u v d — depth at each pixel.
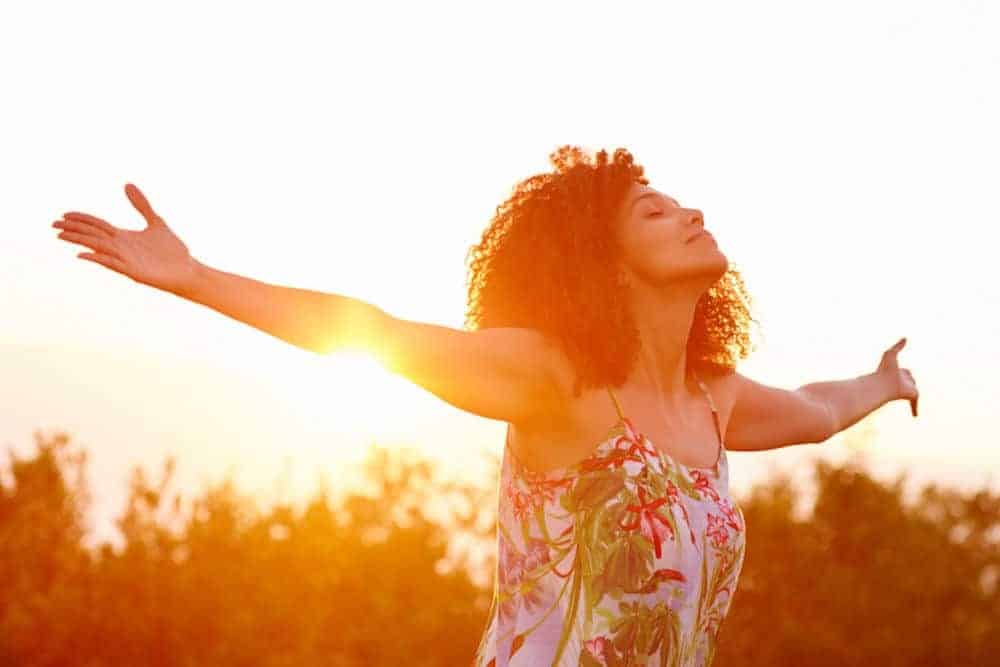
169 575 12.72
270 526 12.95
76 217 2.85
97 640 12.68
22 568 12.83
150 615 12.63
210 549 12.83
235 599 12.70
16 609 12.48
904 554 13.64
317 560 12.77
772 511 13.80
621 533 3.02
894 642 13.32
